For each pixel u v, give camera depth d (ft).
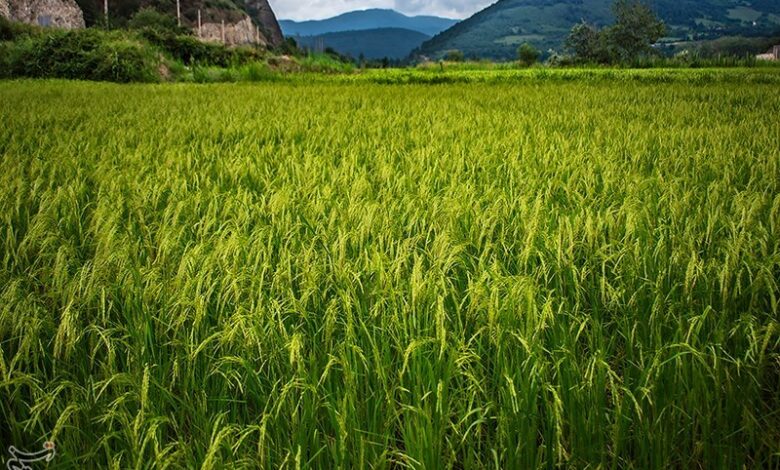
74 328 8.29
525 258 10.59
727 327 8.86
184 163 19.39
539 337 8.73
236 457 7.10
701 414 7.25
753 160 18.35
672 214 12.65
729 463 7.06
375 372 8.11
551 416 7.20
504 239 12.00
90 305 9.78
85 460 7.06
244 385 8.18
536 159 19.35
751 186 15.55
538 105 37.65
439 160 18.88
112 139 23.91
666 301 9.48
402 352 8.07
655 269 10.69
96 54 74.28
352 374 7.47
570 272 10.53
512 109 35.68
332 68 104.47
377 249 11.39
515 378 7.72
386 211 13.15
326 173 17.99
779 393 8.14
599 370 7.40
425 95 47.32
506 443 7.06
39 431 7.59
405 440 7.00
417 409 6.87
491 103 39.63
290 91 53.26
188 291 9.34
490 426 8.04
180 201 13.85
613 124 27.53
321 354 8.57
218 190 16.05
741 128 24.76
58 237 11.71
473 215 13.01
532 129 25.72
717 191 13.87
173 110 35.45
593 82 62.08
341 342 8.72
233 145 24.30
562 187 15.53
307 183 15.92
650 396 7.61
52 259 11.42
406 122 30.30
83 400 7.64
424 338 8.12
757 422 7.19
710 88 50.52
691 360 7.70
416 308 9.03
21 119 30.07
